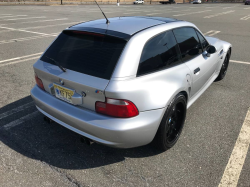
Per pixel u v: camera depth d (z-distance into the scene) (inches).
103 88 85.0
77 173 98.6
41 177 96.1
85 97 91.8
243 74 215.9
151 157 108.0
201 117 141.9
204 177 96.2
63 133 126.0
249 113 146.9
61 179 95.3
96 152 111.5
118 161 105.7
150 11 1038.4
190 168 101.2
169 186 92.0
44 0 1809.8
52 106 102.9
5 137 121.6
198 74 128.0
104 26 106.7
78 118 93.0
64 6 1400.1
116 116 87.4
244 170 99.7
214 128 130.6
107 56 92.3
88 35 104.1
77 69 94.7
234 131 127.7
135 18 123.6
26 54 283.6
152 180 95.0
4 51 296.8
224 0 2674.7
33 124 133.6
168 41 110.2
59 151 111.9
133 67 90.1
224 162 104.4
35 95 112.4
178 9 1210.6
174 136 114.4
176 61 111.9
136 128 89.2
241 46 328.2
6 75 210.5
